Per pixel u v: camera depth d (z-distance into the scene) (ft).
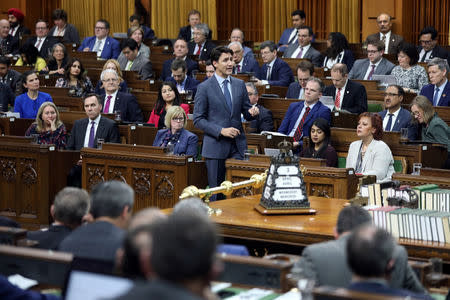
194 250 7.34
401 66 39.09
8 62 42.52
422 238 17.26
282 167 19.35
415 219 17.31
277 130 34.27
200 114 26.66
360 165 25.93
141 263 9.24
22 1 71.36
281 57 50.01
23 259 12.22
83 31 70.13
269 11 61.52
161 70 50.03
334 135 28.37
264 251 19.06
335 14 58.39
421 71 38.50
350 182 23.30
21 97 35.63
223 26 65.41
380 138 25.88
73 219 14.85
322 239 17.26
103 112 35.24
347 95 34.68
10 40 59.67
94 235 13.20
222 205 20.67
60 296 11.57
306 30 47.91
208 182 26.55
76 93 37.52
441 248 16.57
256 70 44.39
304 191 19.44
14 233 13.93
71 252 13.07
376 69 41.57
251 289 11.96
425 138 29.30
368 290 9.87
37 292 11.46
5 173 27.96
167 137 28.07
